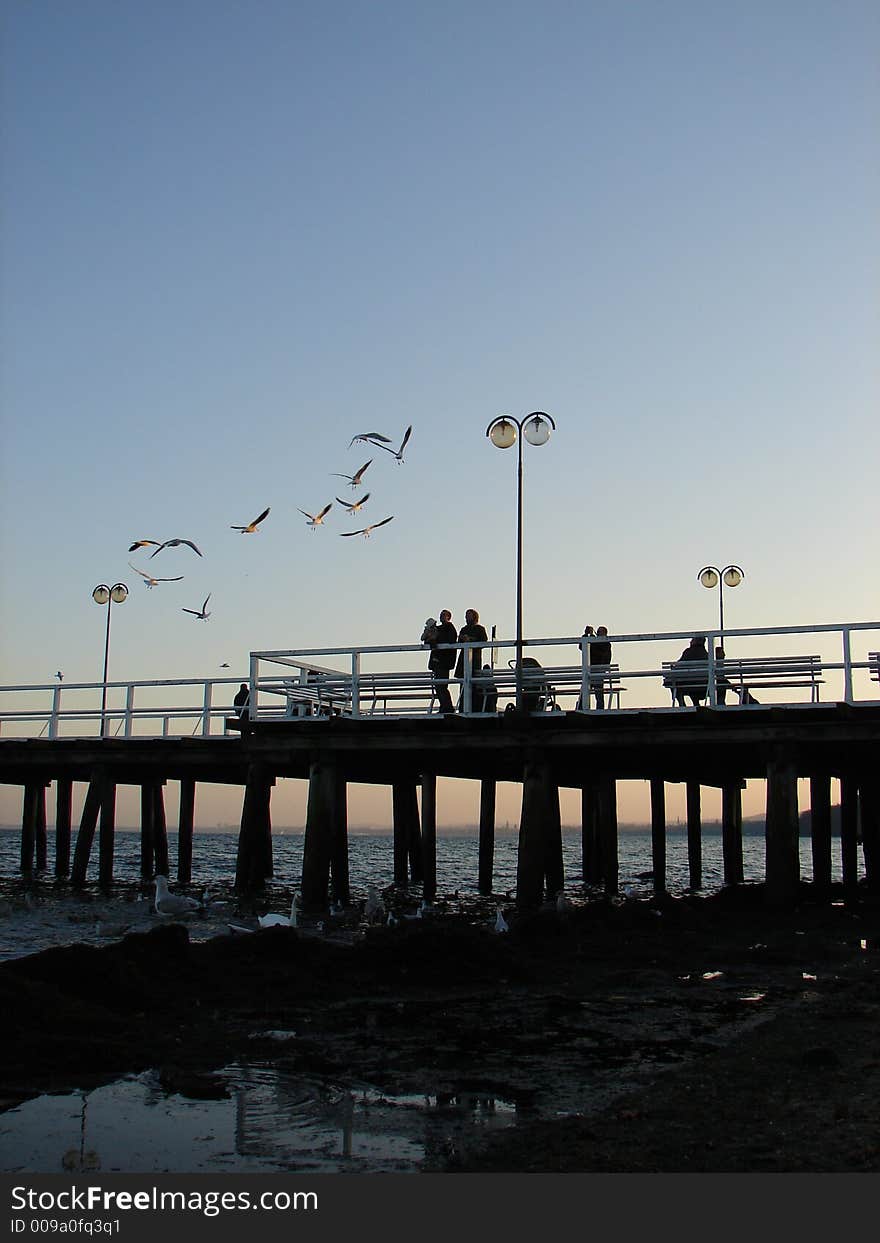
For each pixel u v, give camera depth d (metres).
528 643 25.38
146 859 37.19
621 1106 8.82
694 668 24.33
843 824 28.53
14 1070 10.11
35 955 13.13
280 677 28.02
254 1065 10.47
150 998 12.96
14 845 84.38
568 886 38.56
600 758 27.38
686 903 23.11
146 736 32.25
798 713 22.97
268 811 35.81
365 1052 10.97
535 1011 13.03
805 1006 12.76
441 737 25.78
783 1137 8.02
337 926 22.17
